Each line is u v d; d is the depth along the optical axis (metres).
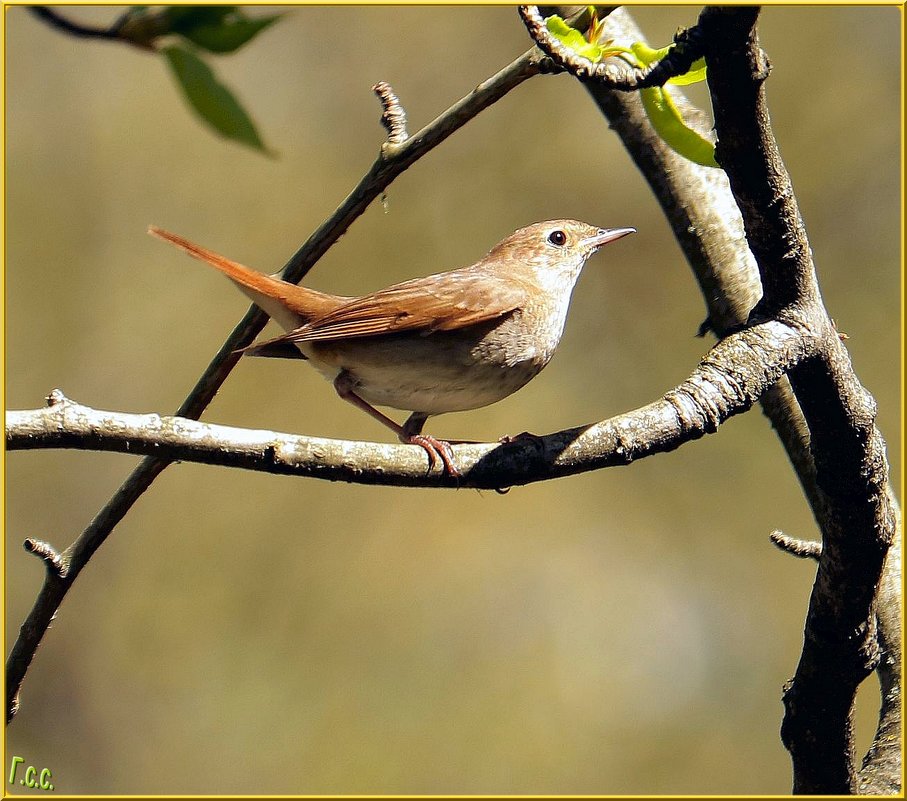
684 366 14.20
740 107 4.27
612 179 14.94
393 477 4.77
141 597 14.12
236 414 14.72
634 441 4.77
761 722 12.80
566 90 15.11
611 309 14.62
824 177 14.27
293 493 14.47
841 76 14.38
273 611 14.03
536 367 7.20
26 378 14.91
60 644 13.92
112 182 15.73
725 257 6.46
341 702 13.38
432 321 6.74
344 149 15.75
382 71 15.81
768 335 4.80
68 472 14.84
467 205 15.06
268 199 15.61
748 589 13.36
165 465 5.50
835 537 4.89
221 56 4.54
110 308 15.34
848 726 5.19
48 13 4.38
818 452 4.88
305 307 6.85
